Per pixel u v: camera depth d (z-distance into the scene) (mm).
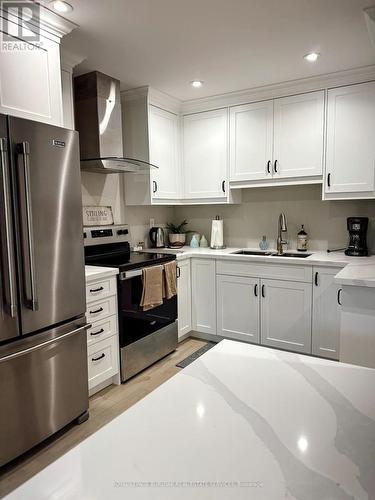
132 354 2777
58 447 2004
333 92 2949
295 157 3156
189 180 3762
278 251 3438
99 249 3078
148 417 715
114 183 3471
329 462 581
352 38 2322
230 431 666
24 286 1784
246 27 2162
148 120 3314
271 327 3146
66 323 2061
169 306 3172
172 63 2697
